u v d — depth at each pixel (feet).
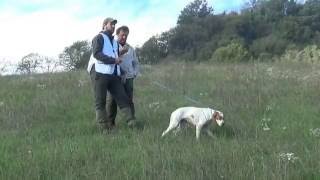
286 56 93.76
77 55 106.22
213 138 31.30
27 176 23.04
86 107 41.70
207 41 198.90
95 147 28.78
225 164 23.56
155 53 165.99
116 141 30.53
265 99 42.73
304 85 48.29
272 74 56.95
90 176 22.93
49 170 23.97
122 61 35.12
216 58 140.05
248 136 31.65
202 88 49.19
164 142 29.76
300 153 25.89
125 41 35.27
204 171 22.30
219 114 32.71
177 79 55.47
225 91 46.57
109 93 35.17
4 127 36.09
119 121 36.55
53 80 55.77
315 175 21.90
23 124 36.60
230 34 202.69
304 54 89.81
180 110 32.91
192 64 74.90
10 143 30.66
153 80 54.85
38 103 42.50
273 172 21.94
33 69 72.43
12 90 49.93
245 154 25.73
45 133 33.88
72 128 35.19
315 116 36.88
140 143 29.37
